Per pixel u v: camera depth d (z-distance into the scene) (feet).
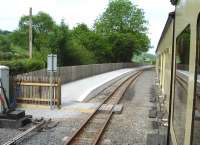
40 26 161.99
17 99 54.39
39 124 39.86
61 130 39.14
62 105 56.39
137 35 246.27
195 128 8.51
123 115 50.01
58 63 115.24
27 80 53.98
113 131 39.63
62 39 117.08
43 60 95.25
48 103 53.52
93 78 119.44
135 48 239.50
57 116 47.19
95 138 35.73
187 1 12.26
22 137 34.50
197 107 8.46
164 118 27.12
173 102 17.20
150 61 386.73
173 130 15.33
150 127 41.83
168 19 30.25
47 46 115.85
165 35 45.03
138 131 39.81
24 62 76.95
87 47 179.93
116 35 225.76
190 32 10.44
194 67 9.18
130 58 246.68
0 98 45.34
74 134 35.68
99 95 73.41
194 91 8.98
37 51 116.26
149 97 72.74
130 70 205.46
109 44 215.51
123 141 35.45
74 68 104.27
